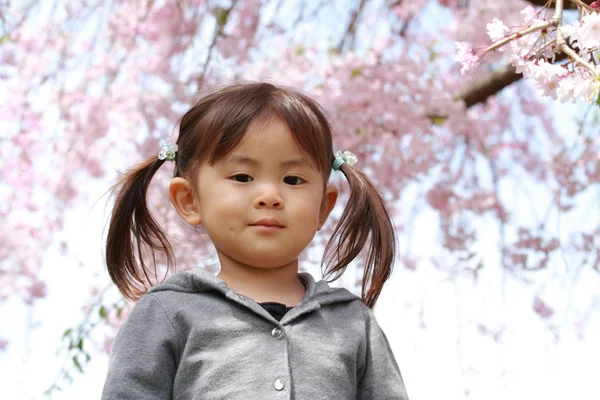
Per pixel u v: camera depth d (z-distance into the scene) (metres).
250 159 2.16
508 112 6.05
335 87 5.30
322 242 5.26
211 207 2.19
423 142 5.32
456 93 5.40
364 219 2.54
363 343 2.21
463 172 5.82
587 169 5.81
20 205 5.22
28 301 5.16
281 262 2.19
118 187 2.68
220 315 2.12
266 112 2.20
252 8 5.34
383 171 5.39
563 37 2.34
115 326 5.17
